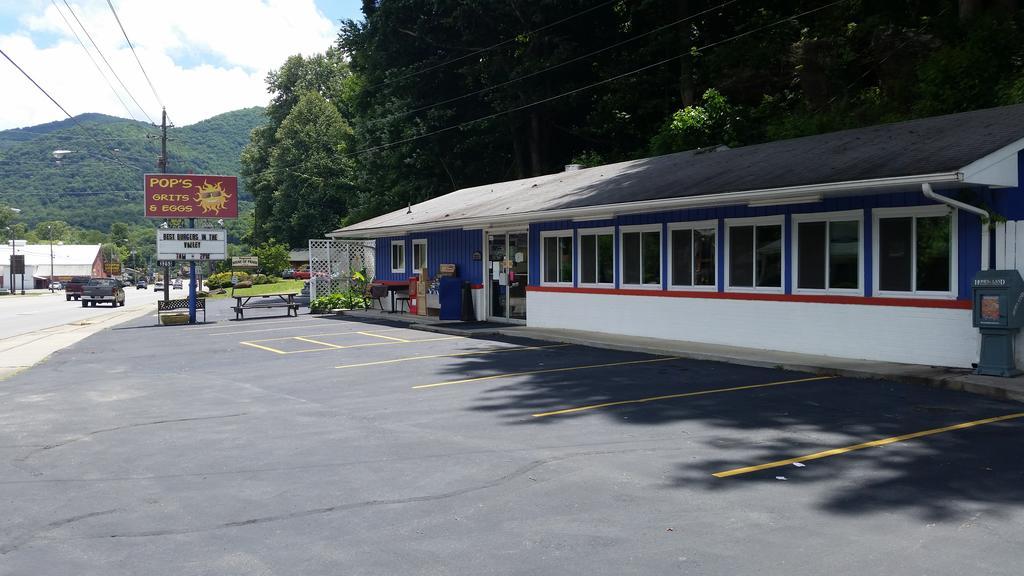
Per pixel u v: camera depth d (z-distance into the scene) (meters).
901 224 12.22
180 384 12.43
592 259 18.16
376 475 6.79
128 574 4.70
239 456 7.57
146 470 7.12
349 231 26.97
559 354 14.82
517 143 36.09
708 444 7.66
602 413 9.26
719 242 15.16
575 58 32.69
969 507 5.64
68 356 16.88
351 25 41.03
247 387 11.95
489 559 4.84
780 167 13.84
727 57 27.44
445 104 36.84
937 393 10.23
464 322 21.88
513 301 21.12
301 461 7.32
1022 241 10.79
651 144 27.20
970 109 18.06
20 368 14.91
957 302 11.46
